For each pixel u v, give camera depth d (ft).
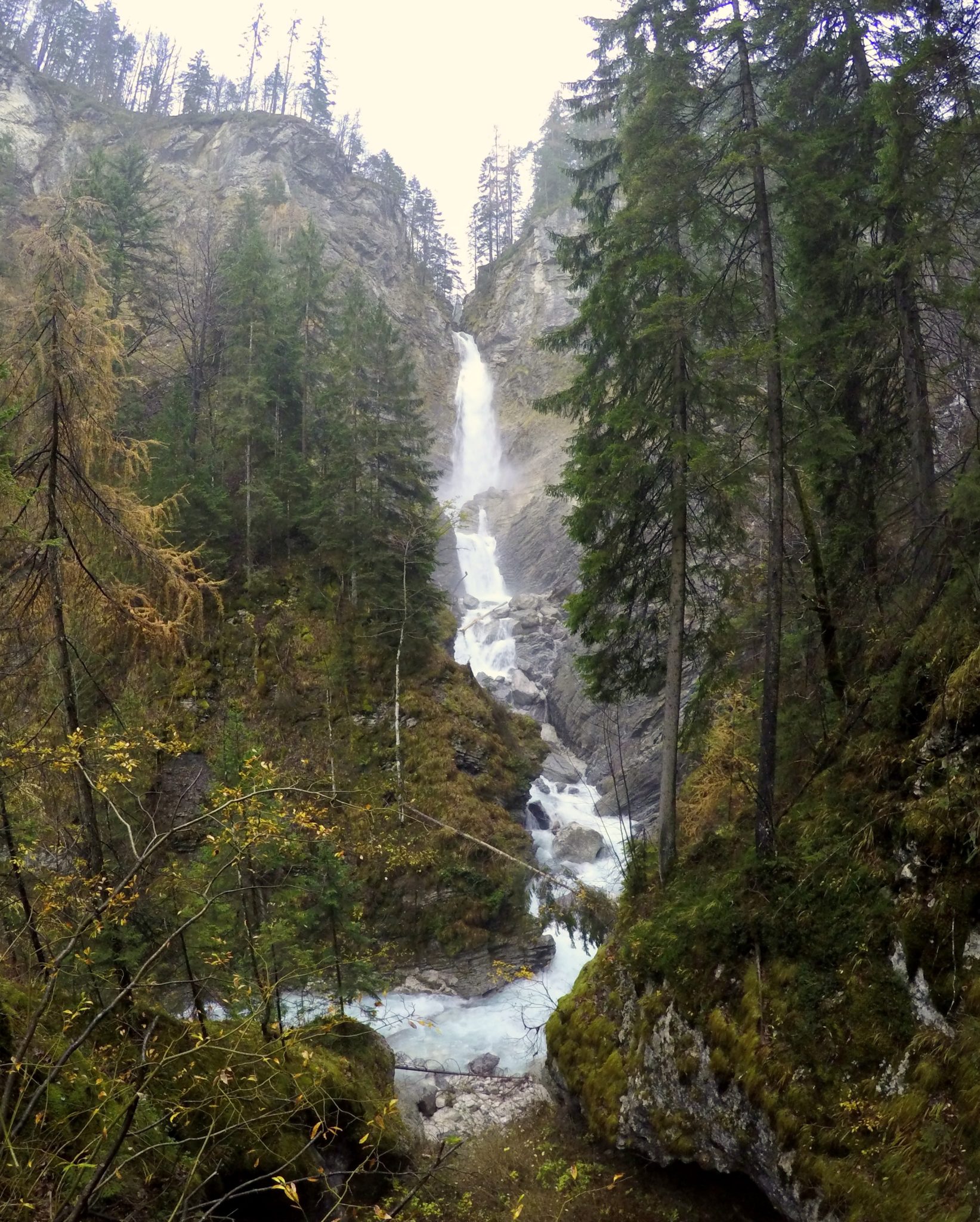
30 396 27.99
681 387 40.88
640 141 40.52
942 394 40.14
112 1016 26.08
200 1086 25.57
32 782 26.99
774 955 29.01
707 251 42.57
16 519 26.48
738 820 38.86
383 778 76.74
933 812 25.67
